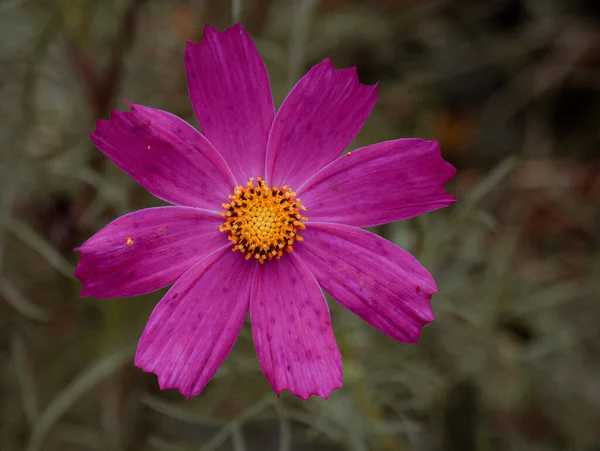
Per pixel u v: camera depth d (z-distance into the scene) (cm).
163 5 35
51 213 32
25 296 33
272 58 33
